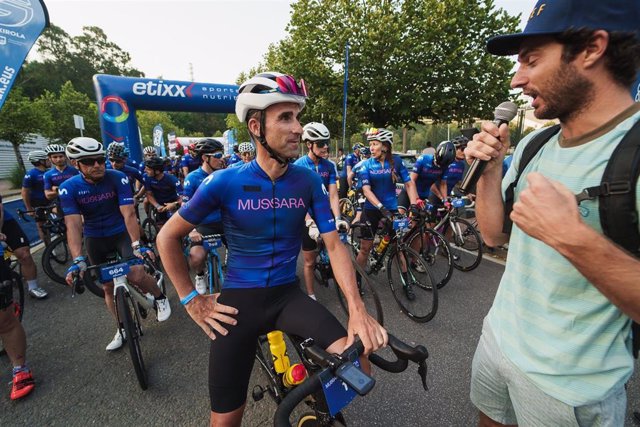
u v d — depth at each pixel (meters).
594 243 0.59
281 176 1.27
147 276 2.55
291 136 1.15
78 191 2.40
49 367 2.35
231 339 1.25
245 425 1.83
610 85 0.72
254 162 1.26
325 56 13.48
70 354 2.50
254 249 1.28
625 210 0.66
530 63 0.79
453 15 11.38
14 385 2.05
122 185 2.61
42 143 22.83
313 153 3.30
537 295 0.88
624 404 0.83
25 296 3.55
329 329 1.17
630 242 0.67
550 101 0.77
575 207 0.62
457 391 2.03
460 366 2.26
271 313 1.29
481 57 12.41
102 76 6.56
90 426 1.82
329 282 3.75
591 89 0.72
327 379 0.87
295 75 13.46
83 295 3.56
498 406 1.09
